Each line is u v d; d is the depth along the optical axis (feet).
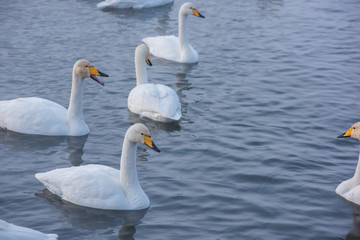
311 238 29.09
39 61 61.82
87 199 32.14
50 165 37.96
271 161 38.60
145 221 30.73
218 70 61.31
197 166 37.88
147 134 31.48
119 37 73.31
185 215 31.37
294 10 90.79
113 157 39.47
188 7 64.13
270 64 63.41
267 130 44.55
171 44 66.90
